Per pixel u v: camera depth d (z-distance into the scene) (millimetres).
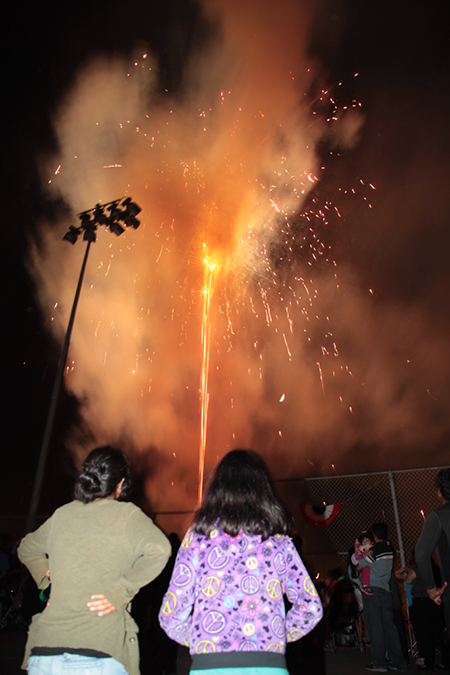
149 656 5973
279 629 1737
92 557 1996
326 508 7918
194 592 1824
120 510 2154
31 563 2230
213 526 1897
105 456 2352
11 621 8328
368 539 6352
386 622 5273
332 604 6656
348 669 5414
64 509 2209
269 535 1906
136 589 1971
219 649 1660
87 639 1854
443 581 3043
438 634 5602
